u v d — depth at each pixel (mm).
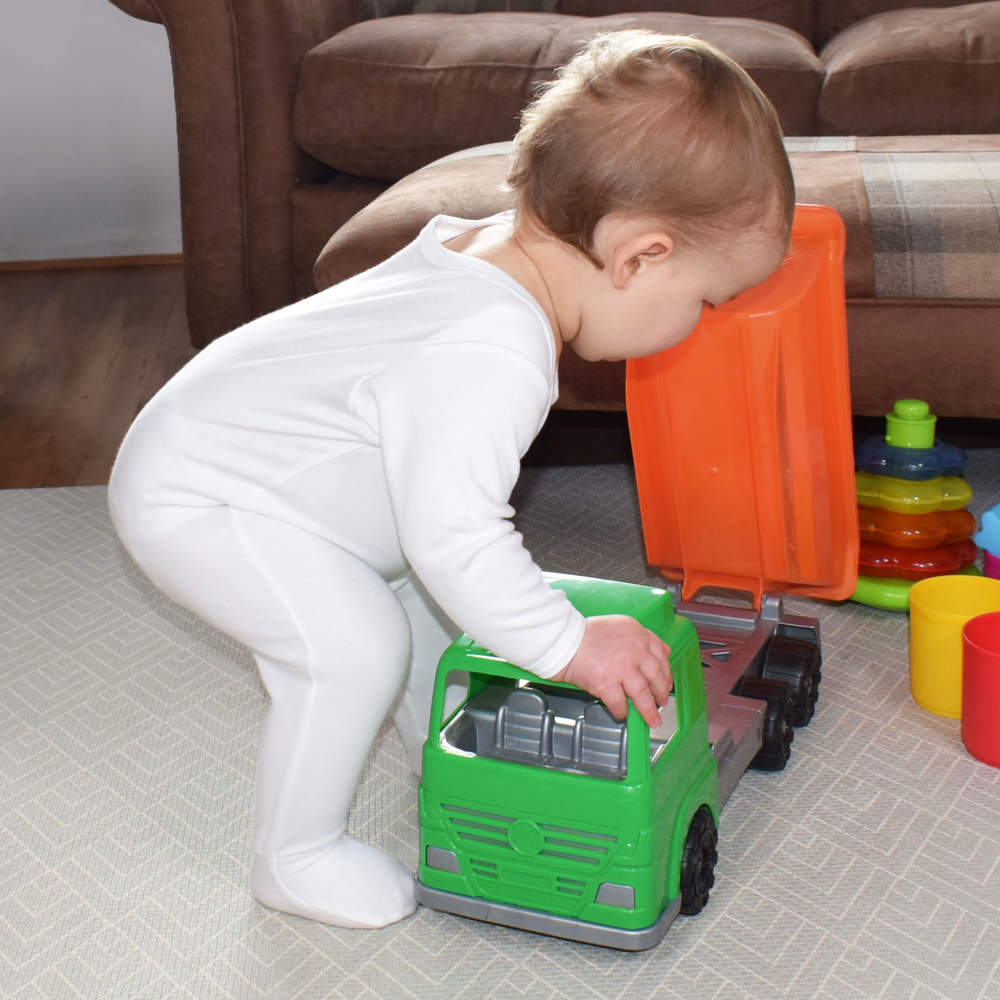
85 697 1266
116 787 1115
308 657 873
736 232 811
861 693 1236
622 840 852
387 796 1100
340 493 870
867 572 1410
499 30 2059
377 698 894
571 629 815
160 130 3086
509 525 796
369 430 846
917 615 1182
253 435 851
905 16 2215
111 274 3084
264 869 942
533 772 867
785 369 1082
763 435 1104
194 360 903
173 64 1992
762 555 1178
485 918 912
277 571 860
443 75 1966
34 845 1038
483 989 866
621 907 864
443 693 904
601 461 1866
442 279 837
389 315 833
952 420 1934
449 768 893
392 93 1966
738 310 1061
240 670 1314
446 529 772
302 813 919
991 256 1357
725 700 1091
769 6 2424
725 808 1060
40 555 1599
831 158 1585
